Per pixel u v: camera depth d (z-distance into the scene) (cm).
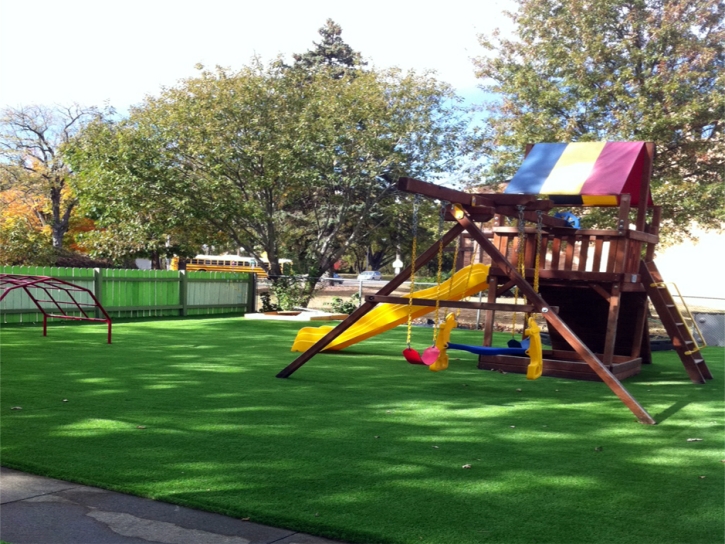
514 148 1925
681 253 2819
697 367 998
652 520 393
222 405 696
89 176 2056
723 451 561
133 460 487
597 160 1013
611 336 963
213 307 2094
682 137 1752
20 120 3434
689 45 1741
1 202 3538
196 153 1964
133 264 3497
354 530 364
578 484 460
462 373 995
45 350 1111
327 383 860
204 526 371
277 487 434
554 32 1905
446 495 428
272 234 2177
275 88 2061
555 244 1037
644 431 636
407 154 2180
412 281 848
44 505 397
